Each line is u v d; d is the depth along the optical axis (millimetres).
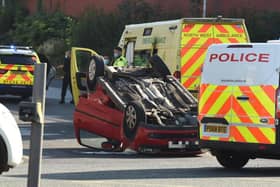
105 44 79250
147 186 19406
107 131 29203
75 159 26406
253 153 23125
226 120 23188
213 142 23562
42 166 23984
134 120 27516
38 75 13023
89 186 19203
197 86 35062
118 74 29938
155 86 29656
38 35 92312
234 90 23109
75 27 83500
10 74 50688
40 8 98438
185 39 35188
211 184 20062
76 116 30453
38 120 12898
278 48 22484
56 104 52906
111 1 86812
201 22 35438
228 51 23516
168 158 27484
